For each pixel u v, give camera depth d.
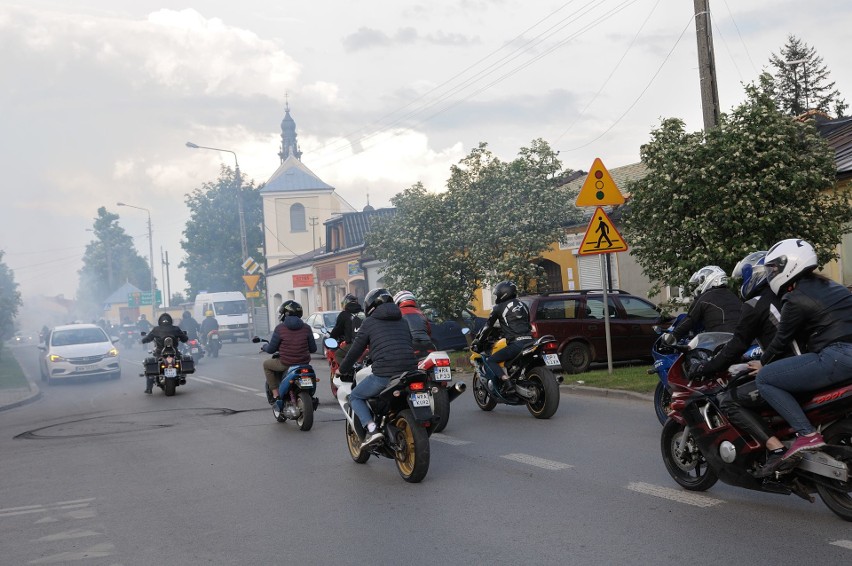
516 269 20.58
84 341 25.64
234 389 18.50
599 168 13.99
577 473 7.53
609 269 23.73
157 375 18.34
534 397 10.91
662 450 6.94
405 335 8.12
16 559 5.93
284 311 11.93
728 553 5.07
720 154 12.83
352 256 44.97
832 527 5.48
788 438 5.70
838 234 13.09
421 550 5.53
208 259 71.69
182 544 6.05
